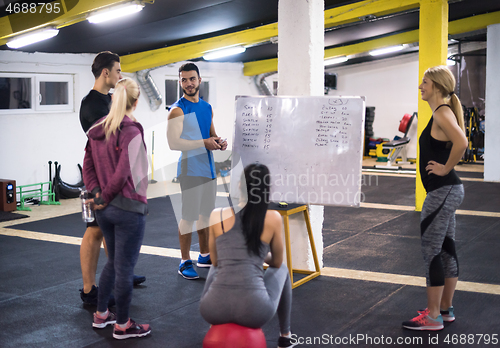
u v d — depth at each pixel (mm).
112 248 2939
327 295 3619
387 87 14000
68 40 6945
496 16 9055
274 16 7066
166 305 3447
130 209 2783
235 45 7887
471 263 4410
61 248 5059
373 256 4695
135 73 9195
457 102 2926
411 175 10914
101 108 3311
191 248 5039
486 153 9664
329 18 7480
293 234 4203
